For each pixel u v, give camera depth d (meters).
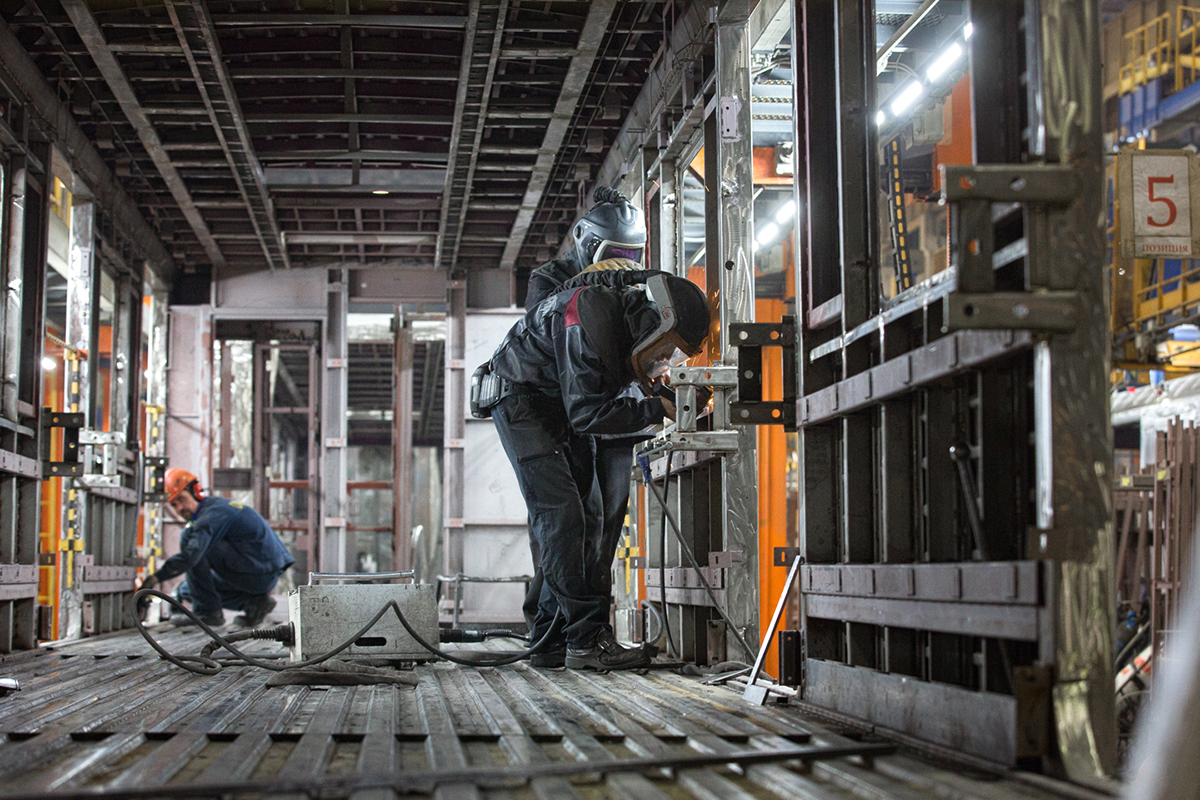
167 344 11.22
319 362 11.74
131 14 6.36
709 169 5.86
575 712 3.27
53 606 7.35
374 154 8.55
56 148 7.21
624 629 7.82
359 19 6.36
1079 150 2.27
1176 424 5.17
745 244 5.33
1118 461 9.98
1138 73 15.82
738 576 4.90
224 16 6.34
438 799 2.00
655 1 6.36
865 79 3.52
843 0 3.57
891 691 2.82
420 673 4.73
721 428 5.05
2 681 3.90
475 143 8.20
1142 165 5.14
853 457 3.32
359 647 4.95
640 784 2.15
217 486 11.41
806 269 3.69
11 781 2.21
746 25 5.43
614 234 4.89
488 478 11.20
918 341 3.07
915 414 3.02
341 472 11.28
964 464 2.59
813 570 3.47
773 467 8.01
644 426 4.45
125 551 9.42
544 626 5.14
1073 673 2.18
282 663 4.82
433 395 18.14
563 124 7.93
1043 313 2.21
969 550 2.78
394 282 11.54
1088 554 2.21
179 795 2.01
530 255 11.38
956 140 6.89
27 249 6.82
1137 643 5.21
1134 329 8.80
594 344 4.39
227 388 11.88
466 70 6.94
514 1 6.28
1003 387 2.59
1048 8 2.30
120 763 2.50
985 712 2.31
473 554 11.09
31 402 6.65
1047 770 2.16
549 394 4.92
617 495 5.11
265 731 2.85
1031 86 2.33
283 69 7.05
